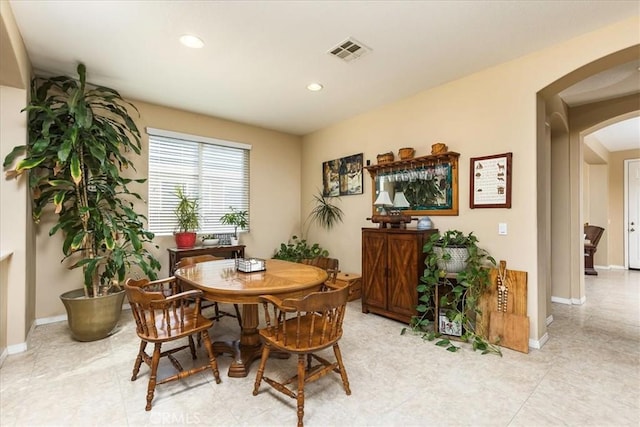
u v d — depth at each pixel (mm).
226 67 2879
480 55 2672
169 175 3988
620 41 2201
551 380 2084
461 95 3113
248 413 1734
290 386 2008
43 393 1918
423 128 3451
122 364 2299
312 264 3004
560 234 3980
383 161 3711
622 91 3385
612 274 6012
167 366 2268
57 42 2449
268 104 3840
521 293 2654
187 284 2238
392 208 3717
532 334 2604
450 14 2115
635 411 1758
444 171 3230
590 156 6102
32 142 2762
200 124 4207
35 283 3086
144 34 2348
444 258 2764
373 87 3342
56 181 2723
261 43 2477
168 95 3545
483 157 2930
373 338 2818
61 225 2840
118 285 2984
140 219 3736
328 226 4738
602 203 6789
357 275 4176
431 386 2012
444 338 2801
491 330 2715
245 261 2576
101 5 2012
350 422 1658
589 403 1832
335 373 2170
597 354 2477
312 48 2555
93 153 2752
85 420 1669
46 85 2941
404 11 2084
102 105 3104
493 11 2084
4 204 2477
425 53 2637
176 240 3818
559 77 2488
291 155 5219
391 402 1836
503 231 2793
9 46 2059
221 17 2148
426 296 2883
